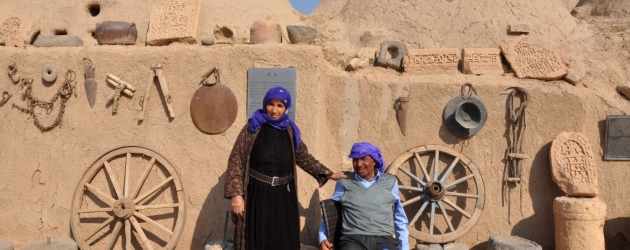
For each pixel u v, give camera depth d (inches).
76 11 305.4
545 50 260.4
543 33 292.0
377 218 194.4
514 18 297.0
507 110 248.5
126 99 251.8
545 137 248.1
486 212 249.4
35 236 253.8
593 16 338.0
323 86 252.5
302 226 238.4
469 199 249.3
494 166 248.8
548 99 248.5
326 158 252.2
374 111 252.7
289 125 198.7
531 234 248.1
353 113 253.1
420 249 237.1
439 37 300.4
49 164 254.1
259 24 258.1
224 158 246.1
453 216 249.4
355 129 253.1
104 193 243.9
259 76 245.0
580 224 229.1
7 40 274.8
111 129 251.8
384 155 251.9
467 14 303.0
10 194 255.6
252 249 191.5
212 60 247.9
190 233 247.6
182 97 248.8
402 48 269.0
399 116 250.2
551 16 303.3
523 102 245.6
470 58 261.1
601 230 232.5
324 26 342.0
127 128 251.3
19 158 255.3
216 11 299.1
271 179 192.2
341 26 335.9
